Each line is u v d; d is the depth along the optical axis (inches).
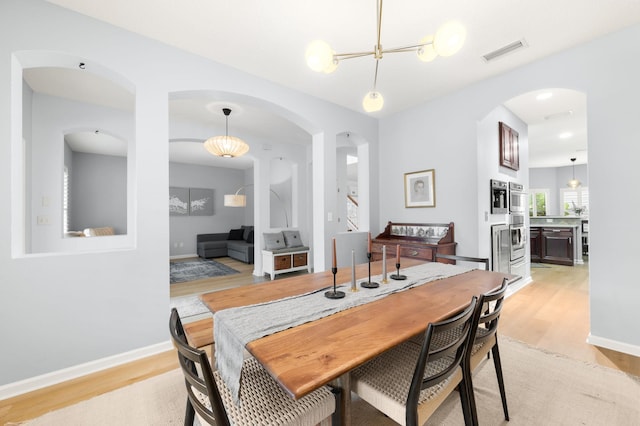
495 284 68.7
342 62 103.2
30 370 70.5
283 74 111.0
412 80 117.9
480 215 124.9
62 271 74.4
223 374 43.4
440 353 39.9
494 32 86.4
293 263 202.8
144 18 79.6
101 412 61.7
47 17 72.8
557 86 98.6
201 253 285.9
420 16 79.0
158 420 59.3
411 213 148.6
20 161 73.2
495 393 66.7
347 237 146.9
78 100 131.6
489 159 134.0
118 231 256.8
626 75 84.1
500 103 114.7
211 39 89.2
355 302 55.1
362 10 76.5
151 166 87.9
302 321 46.0
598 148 89.0
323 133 135.7
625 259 84.1
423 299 57.4
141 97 86.6
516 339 93.9
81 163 239.9
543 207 336.5
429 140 139.9
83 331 77.0
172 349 89.4
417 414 39.1
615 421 57.2
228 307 53.3
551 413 59.7
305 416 38.9
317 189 139.9
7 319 68.2
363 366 49.1
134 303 84.4
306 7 75.4
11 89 69.2
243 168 334.0
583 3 74.2
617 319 85.6
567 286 159.2
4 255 67.9
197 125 169.3
